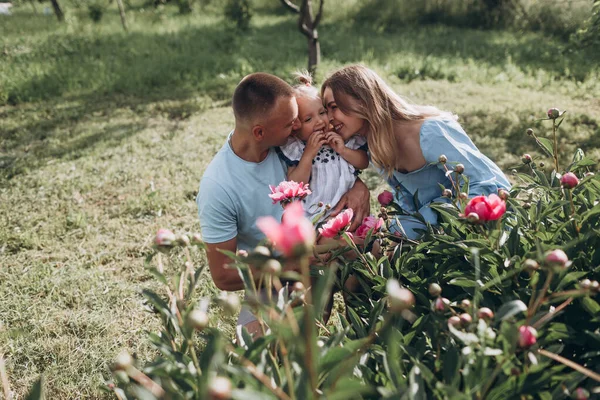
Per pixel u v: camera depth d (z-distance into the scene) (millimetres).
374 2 14672
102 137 6078
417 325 1438
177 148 5594
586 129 5719
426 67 8570
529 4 13445
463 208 1770
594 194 1761
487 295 1494
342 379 1078
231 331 2611
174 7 17859
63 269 3430
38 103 7863
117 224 4031
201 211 2160
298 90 2242
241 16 13008
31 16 17078
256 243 2307
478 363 1161
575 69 8531
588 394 1124
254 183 2145
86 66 9375
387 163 2189
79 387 2496
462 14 14078
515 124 5934
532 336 1119
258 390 1119
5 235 3871
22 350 2721
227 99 7664
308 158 2166
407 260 1720
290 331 1017
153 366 1169
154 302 1297
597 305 1291
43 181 4805
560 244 1609
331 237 1756
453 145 2178
